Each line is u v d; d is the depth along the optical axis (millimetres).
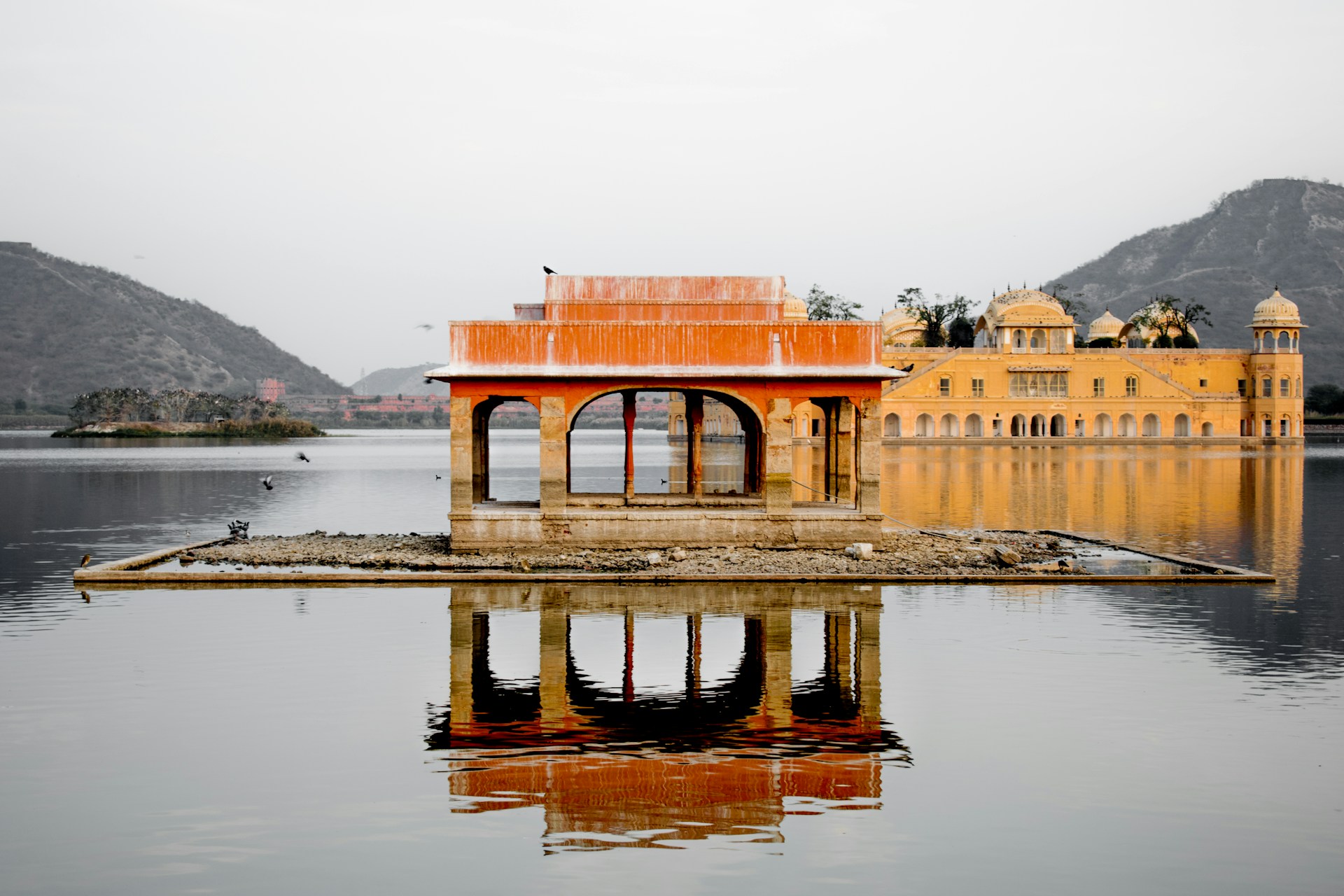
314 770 15000
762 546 32500
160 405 188875
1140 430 119438
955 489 58406
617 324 32156
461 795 14203
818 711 17516
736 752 15711
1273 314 124875
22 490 64938
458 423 32188
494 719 17141
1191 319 147375
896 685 18875
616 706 17781
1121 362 118625
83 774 14852
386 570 30078
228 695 18312
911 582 28219
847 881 12000
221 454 123125
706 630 22953
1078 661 20391
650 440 183000
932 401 115625
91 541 39188
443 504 56031
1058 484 61312
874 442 32406
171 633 22719
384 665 20219
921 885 11922
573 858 12531
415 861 12438
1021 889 11844
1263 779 14664
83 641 21984
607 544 32312
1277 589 27750
